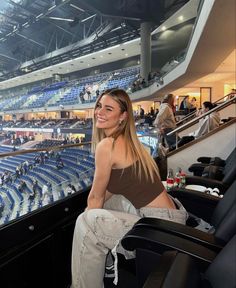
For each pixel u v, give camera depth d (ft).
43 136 51.13
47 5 39.68
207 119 10.72
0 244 3.60
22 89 89.04
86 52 53.72
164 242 2.78
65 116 64.39
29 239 4.01
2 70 82.84
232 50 15.81
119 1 30.01
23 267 3.91
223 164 7.68
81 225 3.21
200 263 2.52
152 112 34.58
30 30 54.19
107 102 3.53
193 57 17.15
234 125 8.82
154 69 40.42
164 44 37.24
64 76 71.41
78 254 3.15
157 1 31.78
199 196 4.79
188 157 9.07
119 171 3.38
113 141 3.40
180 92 37.01
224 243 2.78
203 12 12.27
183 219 3.51
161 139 10.08
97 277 3.14
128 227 3.23
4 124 67.41
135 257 3.12
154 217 3.34
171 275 2.16
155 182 3.53
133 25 38.52
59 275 4.61
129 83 47.16
